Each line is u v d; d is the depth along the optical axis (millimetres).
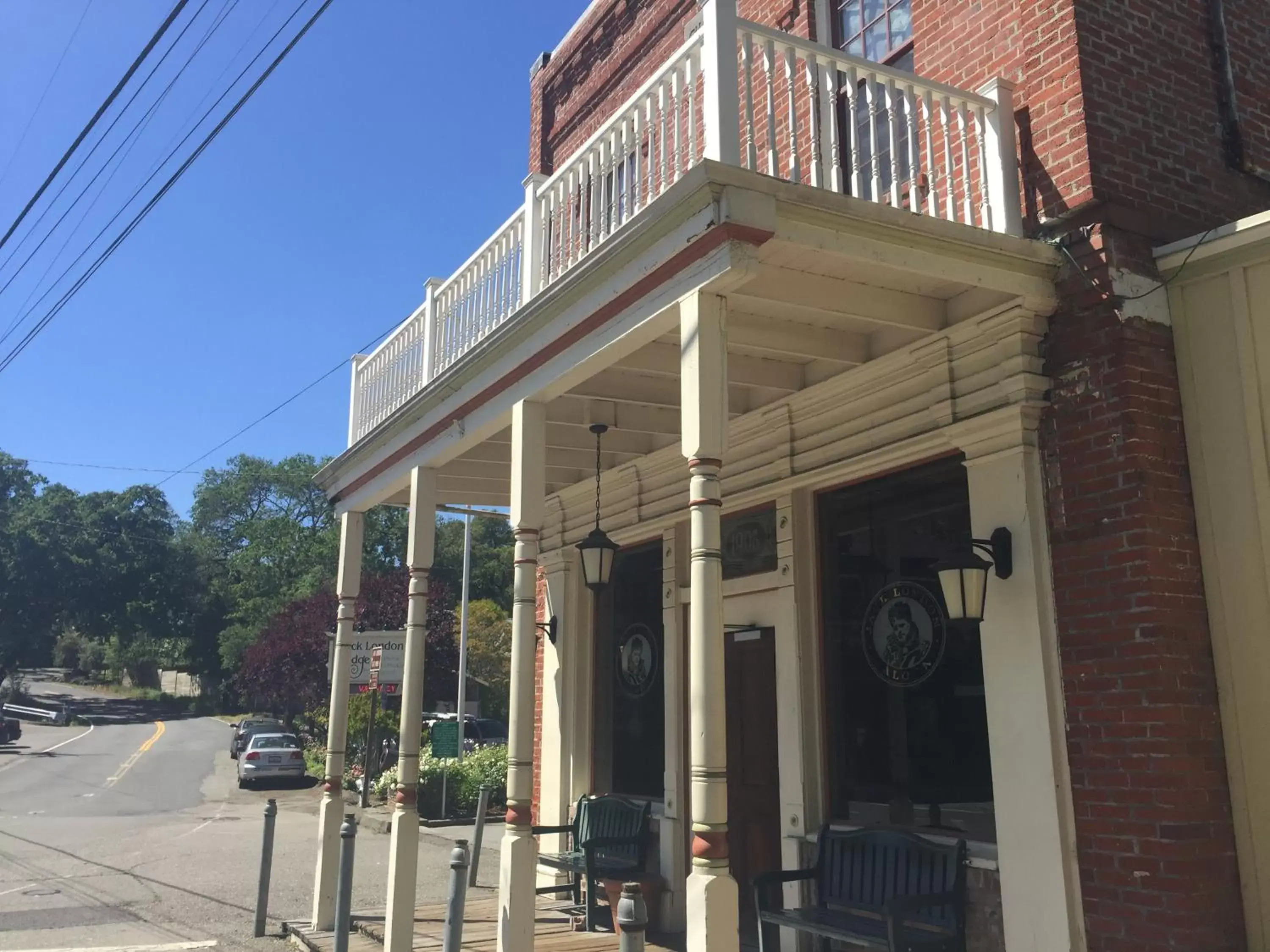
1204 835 4992
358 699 24844
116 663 82312
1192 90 6465
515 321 6672
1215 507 5406
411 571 8320
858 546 7199
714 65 5160
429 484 8500
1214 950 4871
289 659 32625
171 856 13609
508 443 8898
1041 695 5516
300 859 13352
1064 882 5297
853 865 6520
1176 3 6574
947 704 6336
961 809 6152
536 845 6520
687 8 10492
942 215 6375
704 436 5008
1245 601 5230
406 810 7672
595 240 6332
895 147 5863
